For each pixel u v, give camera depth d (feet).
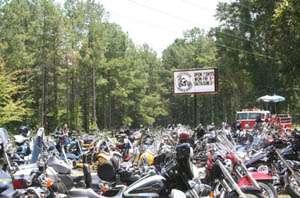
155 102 340.18
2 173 24.64
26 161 49.88
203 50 362.33
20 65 181.27
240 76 227.40
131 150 52.60
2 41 176.14
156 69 388.57
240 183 32.53
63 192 28.58
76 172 46.11
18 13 184.44
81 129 227.81
